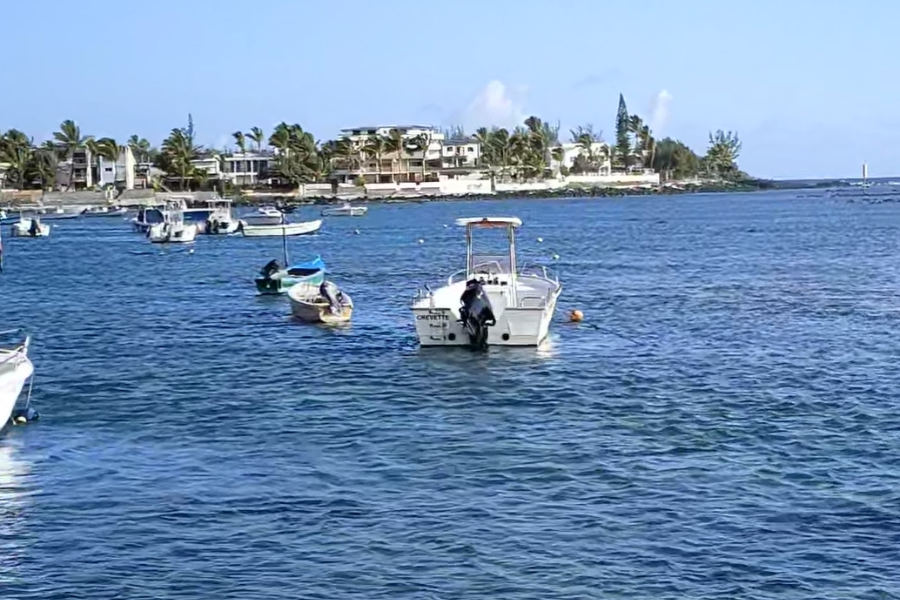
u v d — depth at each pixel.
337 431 37.97
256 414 40.81
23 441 36.94
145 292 87.06
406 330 61.53
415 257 121.06
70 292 88.56
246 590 24.23
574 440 36.06
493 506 29.31
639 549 26.14
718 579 24.42
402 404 42.09
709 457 33.69
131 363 52.34
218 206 193.50
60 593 24.27
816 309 69.31
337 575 24.92
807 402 41.19
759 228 168.12
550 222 195.12
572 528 27.55
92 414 41.00
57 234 172.88
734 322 63.84
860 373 46.78
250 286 89.75
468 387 44.88
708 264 106.19
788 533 27.02
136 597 24.00
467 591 24.00
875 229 159.50
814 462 32.97
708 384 44.97
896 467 32.31
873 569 24.84
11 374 38.00
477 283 52.28
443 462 33.69
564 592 23.89
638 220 199.50
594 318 66.12
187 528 28.00
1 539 27.45
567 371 47.88
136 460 34.44
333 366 50.25
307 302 65.38
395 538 27.05
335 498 30.17
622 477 31.72
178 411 41.53
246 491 30.92
